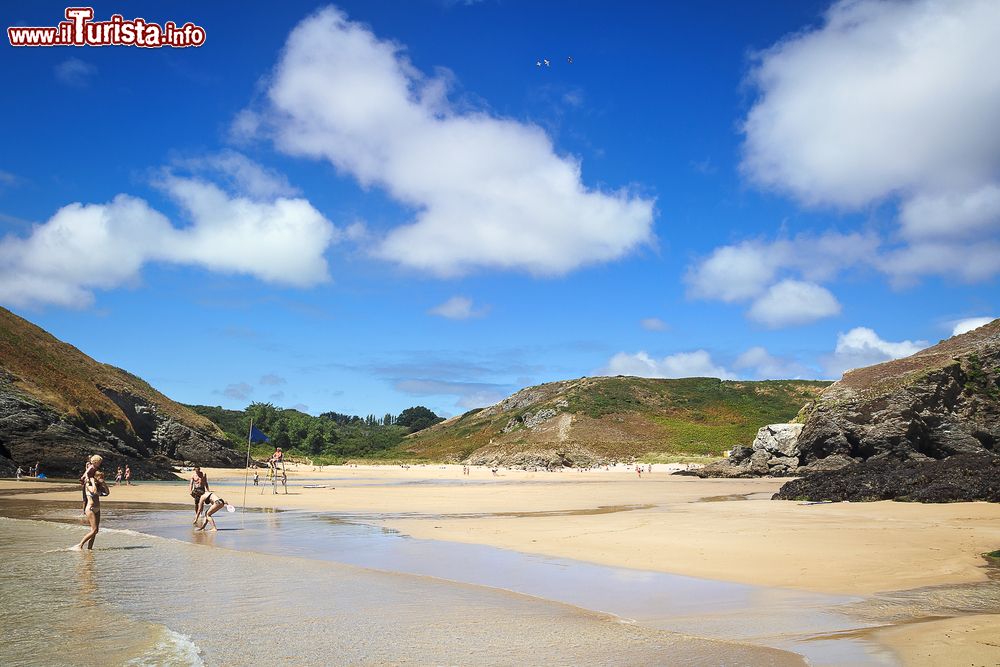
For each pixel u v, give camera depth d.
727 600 9.96
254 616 8.70
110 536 17.62
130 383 88.44
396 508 28.66
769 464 65.69
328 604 9.46
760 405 123.94
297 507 29.22
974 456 28.69
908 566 12.52
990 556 13.41
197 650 7.06
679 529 18.77
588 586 11.06
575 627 8.23
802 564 12.98
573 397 127.44
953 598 9.82
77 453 57.22
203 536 18.02
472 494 39.97
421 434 159.12
